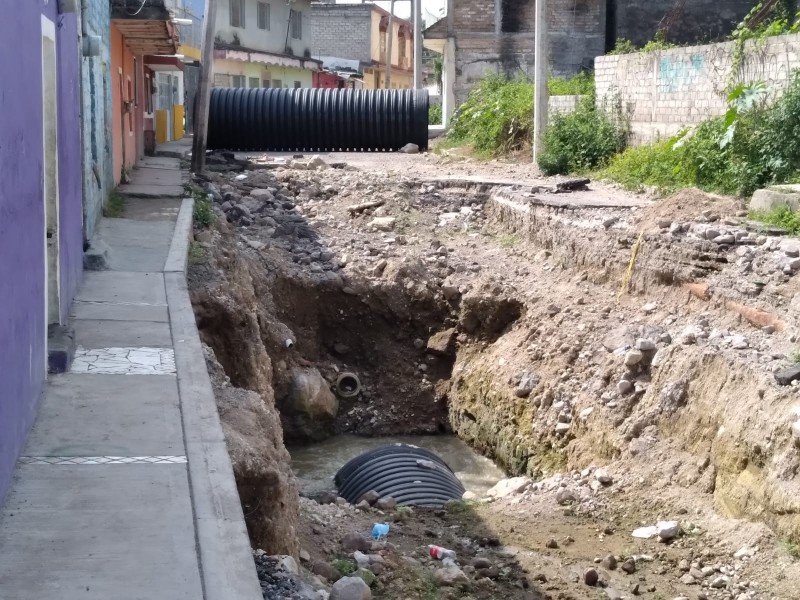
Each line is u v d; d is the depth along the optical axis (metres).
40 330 7.00
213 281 11.77
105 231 13.53
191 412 6.83
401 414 14.57
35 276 6.71
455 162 23.62
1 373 5.16
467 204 18.11
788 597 6.88
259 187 18.78
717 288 10.53
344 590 5.81
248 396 7.98
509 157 24.06
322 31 61.97
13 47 5.69
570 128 20.73
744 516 7.85
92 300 9.97
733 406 8.46
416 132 26.61
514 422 12.16
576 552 7.95
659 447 9.26
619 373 10.50
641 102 19.84
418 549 7.92
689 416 9.10
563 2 31.64
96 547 4.79
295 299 14.93
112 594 4.36
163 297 10.20
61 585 4.42
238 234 16.11
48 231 8.41
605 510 8.76
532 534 8.38
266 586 5.37
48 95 8.15
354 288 14.99
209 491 5.49
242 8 41.00
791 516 7.32
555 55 31.94
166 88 35.25
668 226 12.22
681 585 7.31
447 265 15.34
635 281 12.07
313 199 18.20
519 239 16.08
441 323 14.94
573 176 19.73
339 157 24.95
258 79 43.12
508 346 13.42
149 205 15.99
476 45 32.28
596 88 21.95
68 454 5.97
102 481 5.58
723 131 14.97
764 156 14.01
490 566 7.54
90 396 7.08
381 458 10.74
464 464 12.92
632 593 7.20
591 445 10.30
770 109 14.25
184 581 4.50
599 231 13.32
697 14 30.78
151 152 26.64
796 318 9.34
